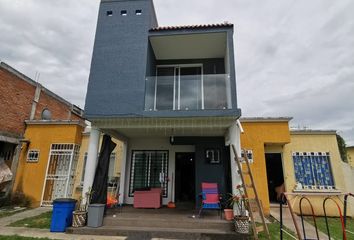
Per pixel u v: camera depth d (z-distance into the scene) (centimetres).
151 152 1028
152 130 843
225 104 741
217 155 903
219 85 760
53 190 1069
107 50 804
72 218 660
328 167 990
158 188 944
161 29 816
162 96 763
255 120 1012
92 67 790
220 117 724
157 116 721
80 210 678
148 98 764
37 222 739
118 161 1121
